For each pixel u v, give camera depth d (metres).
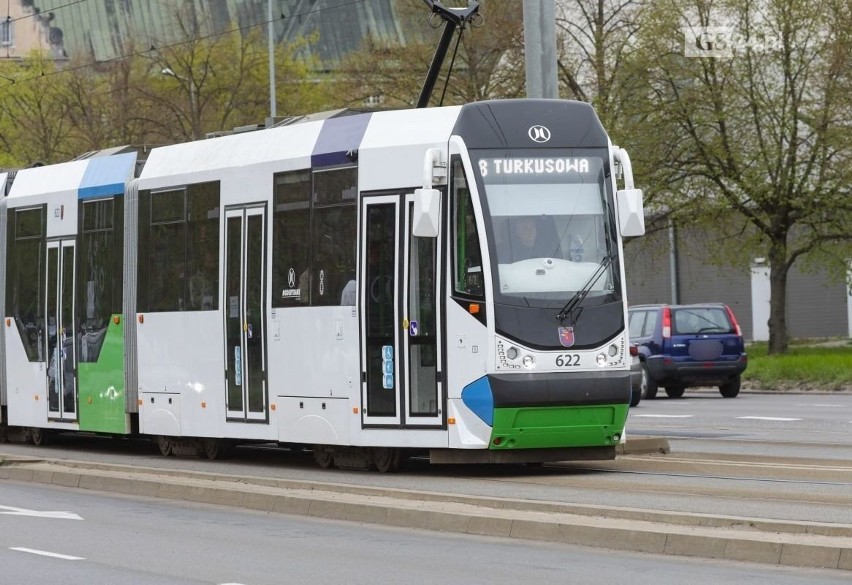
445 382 21.39
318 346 23.34
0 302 32.28
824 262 64.75
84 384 29.38
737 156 63.34
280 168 24.31
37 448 31.56
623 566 13.98
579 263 21.48
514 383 20.88
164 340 27.02
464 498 18.16
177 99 87.25
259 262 24.67
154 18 136.38
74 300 29.78
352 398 22.70
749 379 52.69
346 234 22.91
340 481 21.86
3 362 32.16
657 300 93.69
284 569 14.29
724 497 18.33
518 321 20.98
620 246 21.73
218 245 25.70
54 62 98.50
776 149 62.44
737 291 90.38
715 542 14.41
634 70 63.81
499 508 17.64
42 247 30.97
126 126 84.75
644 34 63.47
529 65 25.66
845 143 61.19
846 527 14.47
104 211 28.97
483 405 20.98
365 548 15.67
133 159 28.59
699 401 44.19
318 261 23.41
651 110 64.00
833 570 13.46
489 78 69.44
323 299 23.28
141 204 27.84
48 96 87.25
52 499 21.66
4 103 88.06
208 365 25.88
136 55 88.06
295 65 91.19
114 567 14.62
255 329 24.72
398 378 22.03
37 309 31.03
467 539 16.28
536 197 21.53
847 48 60.97
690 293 92.31
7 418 32.00
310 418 23.47
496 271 21.08
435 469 23.31
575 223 21.59
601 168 21.92
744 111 63.56
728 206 63.91
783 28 61.84
